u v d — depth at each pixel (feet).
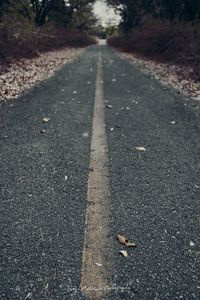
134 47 92.84
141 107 22.43
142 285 6.84
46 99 24.06
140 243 8.14
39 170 11.98
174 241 8.26
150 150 14.29
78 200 10.06
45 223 8.83
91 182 11.23
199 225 8.96
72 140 15.26
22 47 52.95
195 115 20.11
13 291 6.59
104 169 12.27
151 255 7.73
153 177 11.72
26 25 61.98
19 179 11.26
